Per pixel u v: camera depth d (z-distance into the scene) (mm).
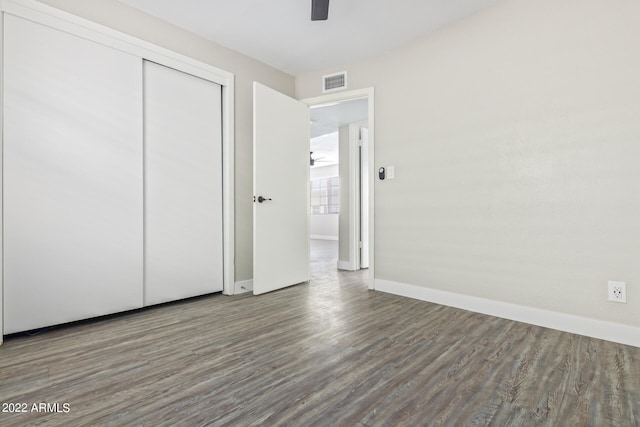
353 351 1691
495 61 2281
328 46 2889
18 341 1839
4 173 1826
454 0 2238
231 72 2947
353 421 1114
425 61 2699
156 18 2449
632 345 1740
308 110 3490
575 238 1937
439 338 1868
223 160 2953
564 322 1974
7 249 1845
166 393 1293
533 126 2102
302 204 3400
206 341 1834
